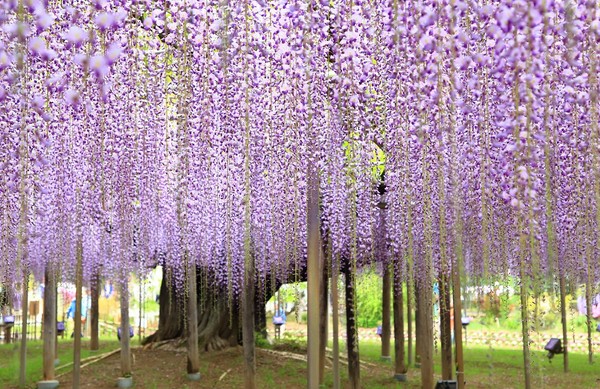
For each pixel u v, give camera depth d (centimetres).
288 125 440
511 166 274
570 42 243
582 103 288
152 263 1055
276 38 379
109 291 1905
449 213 482
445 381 699
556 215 469
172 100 464
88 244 840
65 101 405
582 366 1066
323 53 387
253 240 738
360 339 1577
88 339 1555
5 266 596
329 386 875
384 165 575
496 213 459
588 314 516
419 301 738
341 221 579
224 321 1134
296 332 1612
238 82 399
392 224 637
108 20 320
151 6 369
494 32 237
